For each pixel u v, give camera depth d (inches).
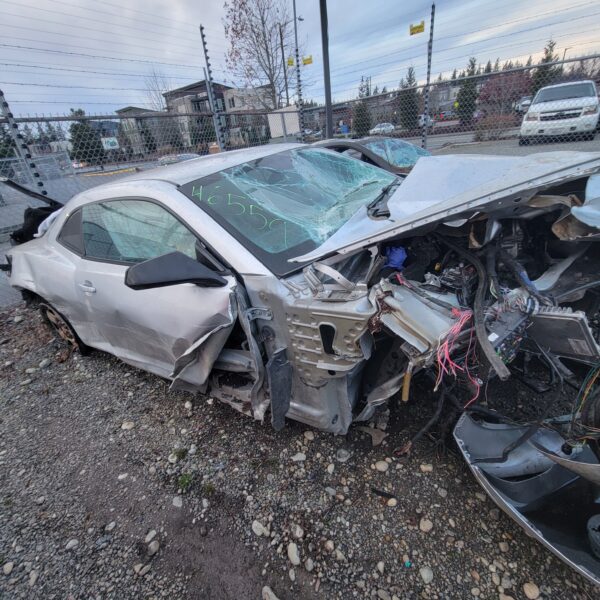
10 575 69.3
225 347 85.0
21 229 162.1
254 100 729.0
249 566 64.2
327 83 271.9
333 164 116.9
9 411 117.5
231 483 79.3
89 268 101.3
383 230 63.2
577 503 58.0
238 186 89.4
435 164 89.4
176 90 1047.6
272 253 73.8
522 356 82.7
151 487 82.3
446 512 66.9
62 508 81.2
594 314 70.2
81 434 102.3
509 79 357.1
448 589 57.0
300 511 71.3
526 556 59.3
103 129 228.1
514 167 75.3
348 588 58.9
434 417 73.0
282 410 72.2
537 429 63.4
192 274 65.9
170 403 107.3
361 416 72.5
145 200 87.4
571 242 68.0
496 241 67.2
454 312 58.9
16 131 189.0
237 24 622.5
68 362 139.4
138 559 68.6
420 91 360.2
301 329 66.5
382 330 63.0
